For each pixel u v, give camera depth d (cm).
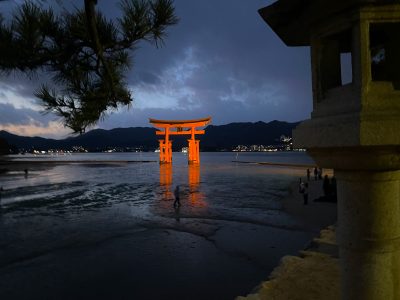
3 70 266
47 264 922
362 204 212
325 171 4359
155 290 732
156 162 11225
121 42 293
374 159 196
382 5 197
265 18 256
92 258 973
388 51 230
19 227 1426
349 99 208
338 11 213
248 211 1703
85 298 697
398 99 194
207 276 810
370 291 211
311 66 248
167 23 293
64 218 1634
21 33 249
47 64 285
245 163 8725
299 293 420
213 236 1201
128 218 1598
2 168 7069
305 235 1173
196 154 7212
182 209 1811
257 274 817
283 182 3350
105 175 5119
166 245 1098
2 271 869
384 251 209
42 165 8975
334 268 498
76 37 278
